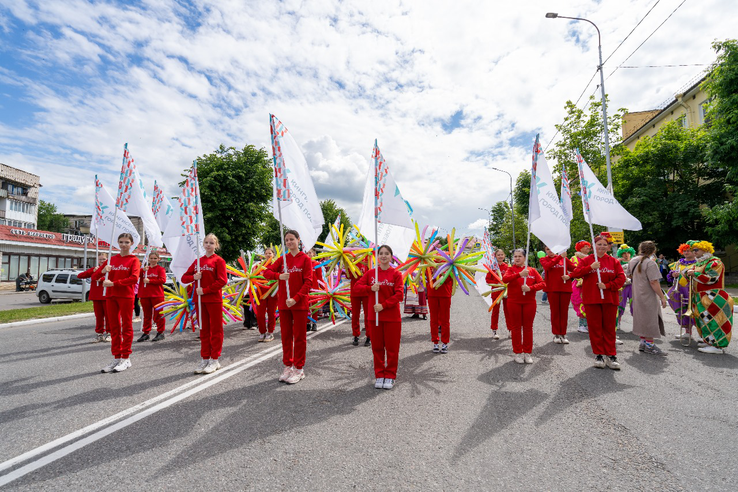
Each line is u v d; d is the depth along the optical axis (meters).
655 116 26.91
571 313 10.86
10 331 9.06
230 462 2.81
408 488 2.46
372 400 4.09
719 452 2.91
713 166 17.20
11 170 42.59
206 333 5.27
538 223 6.36
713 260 6.02
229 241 23.89
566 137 23.38
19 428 3.43
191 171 5.76
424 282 6.57
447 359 5.84
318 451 2.96
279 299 4.89
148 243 7.90
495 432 3.28
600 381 4.66
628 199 22.06
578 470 2.67
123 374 5.15
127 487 2.50
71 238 35.44
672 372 5.01
